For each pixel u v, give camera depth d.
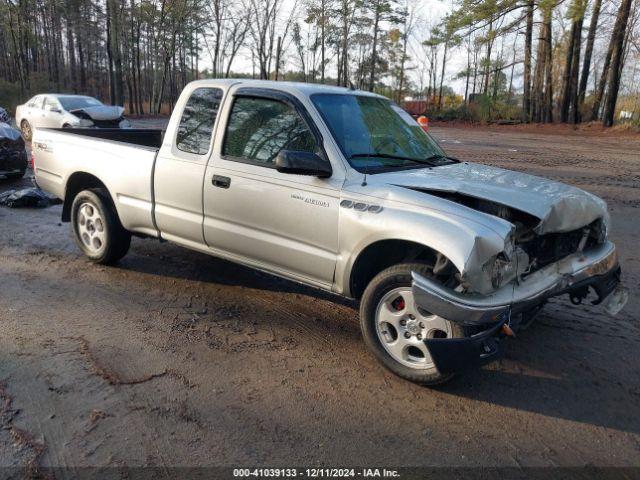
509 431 3.22
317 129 4.02
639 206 9.60
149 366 3.76
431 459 2.94
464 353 3.21
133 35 45.53
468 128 36.38
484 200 3.60
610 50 34.72
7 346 3.94
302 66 51.56
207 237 4.68
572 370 3.95
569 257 3.93
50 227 7.22
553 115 39.56
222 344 4.14
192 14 43.25
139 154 5.08
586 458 3.00
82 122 16.38
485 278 3.23
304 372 3.79
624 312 4.97
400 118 4.86
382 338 3.75
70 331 4.23
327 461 2.89
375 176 3.85
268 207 4.18
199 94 4.78
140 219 5.16
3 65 61.94
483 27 28.45
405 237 3.44
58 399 3.33
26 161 10.42
